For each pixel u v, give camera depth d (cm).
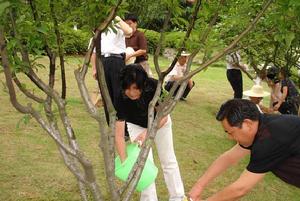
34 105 738
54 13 238
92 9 230
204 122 820
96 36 231
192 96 1077
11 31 228
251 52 759
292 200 519
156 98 275
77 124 682
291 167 279
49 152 564
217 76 1479
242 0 273
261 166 276
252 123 272
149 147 268
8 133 618
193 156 615
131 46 738
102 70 253
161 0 254
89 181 255
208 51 259
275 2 241
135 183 266
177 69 836
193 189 322
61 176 498
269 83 779
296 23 247
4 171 498
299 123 277
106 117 545
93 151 580
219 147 675
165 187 503
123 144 366
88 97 246
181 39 263
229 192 280
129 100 378
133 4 262
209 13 255
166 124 412
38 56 242
